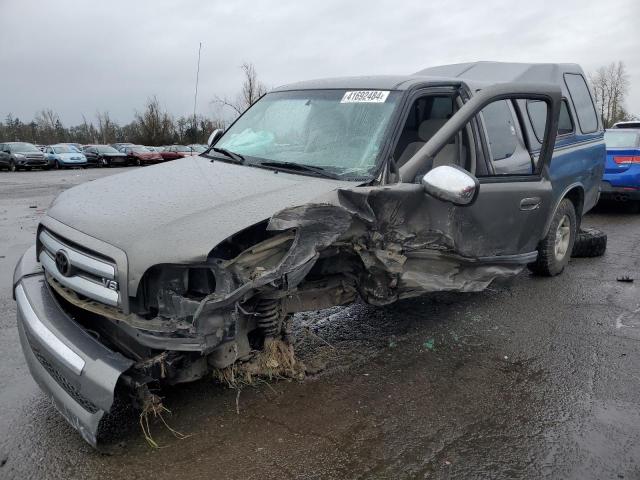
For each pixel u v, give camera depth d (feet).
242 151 14.97
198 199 11.02
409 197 12.15
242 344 11.12
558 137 19.40
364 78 15.21
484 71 21.08
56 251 10.80
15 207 42.70
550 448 10.30
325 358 13.83
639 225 32.14
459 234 13.42
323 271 12.50
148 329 9.46
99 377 9.05
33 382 12.83
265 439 10.50
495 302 17.99
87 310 10.59
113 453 10.05
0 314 17.02
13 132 261.85
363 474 9.55
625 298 18.43
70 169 112.16
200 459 9.91
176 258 9.32
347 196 11.17
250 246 10.30
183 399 11.81
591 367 13.51
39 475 9.52
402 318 16.55
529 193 15.25
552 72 20.68
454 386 12.57
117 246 9.65
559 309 17.40
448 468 9.73
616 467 9.78
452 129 13.05
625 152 33.83
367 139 13.11
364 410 11.51
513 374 13.16
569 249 21.07
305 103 15.33
